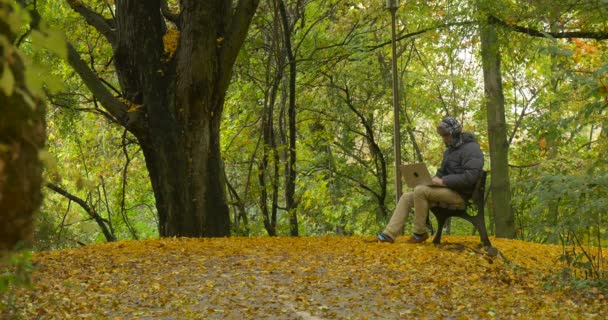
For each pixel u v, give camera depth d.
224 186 13.05
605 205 7.21
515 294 7.43
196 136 12.66
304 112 23.62
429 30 18.12
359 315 6.10
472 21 16.28
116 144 23.19
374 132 25.81
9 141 1.77
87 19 13.55
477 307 6.66
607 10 12.94
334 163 24.70
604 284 7.88
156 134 12.59
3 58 1.66
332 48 20.19
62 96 16.98
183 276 7.78
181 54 12.51
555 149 20.00
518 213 21.42
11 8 1.64
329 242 10.47
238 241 10.73
